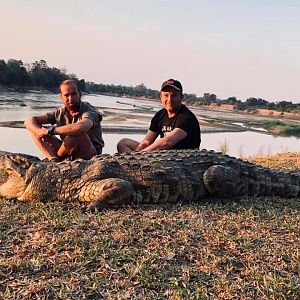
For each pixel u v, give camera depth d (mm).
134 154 5488
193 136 6148
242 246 3816
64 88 6164
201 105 123188
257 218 4609
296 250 3773
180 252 3654
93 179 5031
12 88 88375
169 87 6008
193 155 5562
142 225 4211
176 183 5156
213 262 3479
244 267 3449
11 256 3545
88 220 4352
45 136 5949
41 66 106312
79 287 3051
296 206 5262
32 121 6266
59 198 5117
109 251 3592
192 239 3949
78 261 3426
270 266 3459
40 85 102062
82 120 5938
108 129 25078
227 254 3660
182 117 6133
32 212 4660
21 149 16078
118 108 56656
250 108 104062
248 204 5195
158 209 4855
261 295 3018
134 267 3328
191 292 3025
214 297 2986
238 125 42219
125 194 4867
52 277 3195
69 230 4055
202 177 5371
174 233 4066
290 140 31141
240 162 5758
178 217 4562
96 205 4793
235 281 3211
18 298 2914
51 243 3754
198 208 4938
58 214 4543
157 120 6516
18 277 3186
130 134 23688
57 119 6535
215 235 4027
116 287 3076
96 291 3002
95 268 3338
